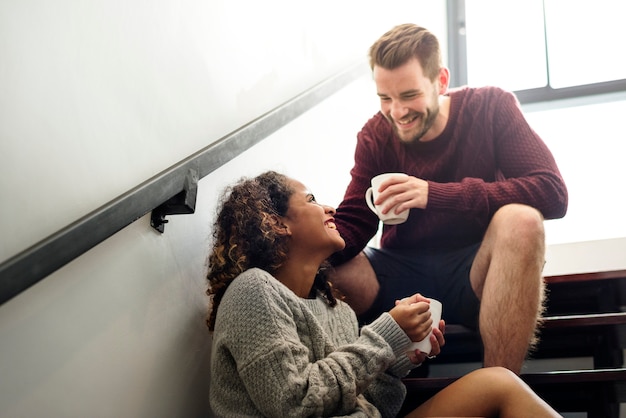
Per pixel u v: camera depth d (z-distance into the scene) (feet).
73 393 4.13
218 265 5.11
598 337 6.63
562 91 11.82
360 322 6.73
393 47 6.89
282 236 5.19
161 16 5.54
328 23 9.33
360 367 4.37
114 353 4.49
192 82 5.88
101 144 4.64
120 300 4.61
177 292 5.23
